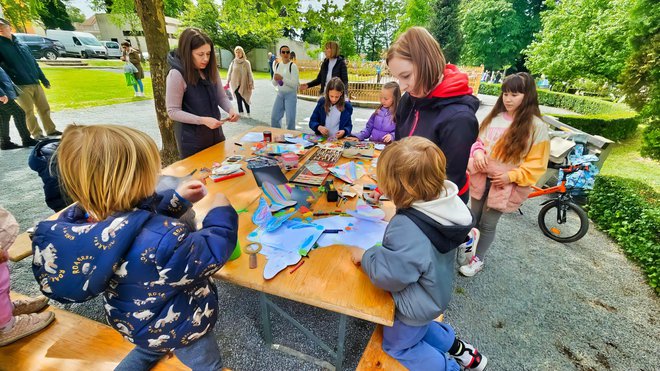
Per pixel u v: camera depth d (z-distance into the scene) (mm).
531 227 3037
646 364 1637
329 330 1729
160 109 3475
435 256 1013
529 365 1604
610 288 2197
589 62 8094
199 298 1010
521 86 1767
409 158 988
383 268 979
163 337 945
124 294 850
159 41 3258
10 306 1265
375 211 1521
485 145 2057
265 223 1405
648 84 4043
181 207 1118
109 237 750
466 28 22078
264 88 11969
